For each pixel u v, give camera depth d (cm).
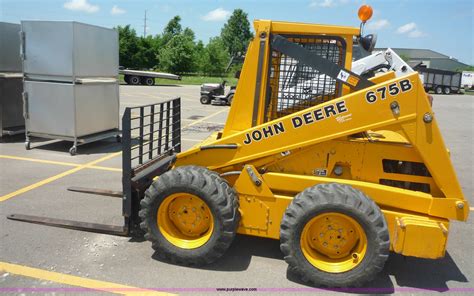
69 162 771
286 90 407
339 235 359
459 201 354
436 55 8388
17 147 880
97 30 865
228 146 393
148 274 370
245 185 387
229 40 8294
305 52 378
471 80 5109
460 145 1120
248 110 401
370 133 419
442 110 2198
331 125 364
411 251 340
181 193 372
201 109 1766
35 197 563
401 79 345
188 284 357
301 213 344
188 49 5400
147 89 2909
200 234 394
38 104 834
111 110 948
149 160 474
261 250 427
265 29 384
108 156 830
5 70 921
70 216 498
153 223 385
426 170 386
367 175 388
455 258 432
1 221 475
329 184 358
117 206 536
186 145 967
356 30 380
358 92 354
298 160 395
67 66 801
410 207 365
